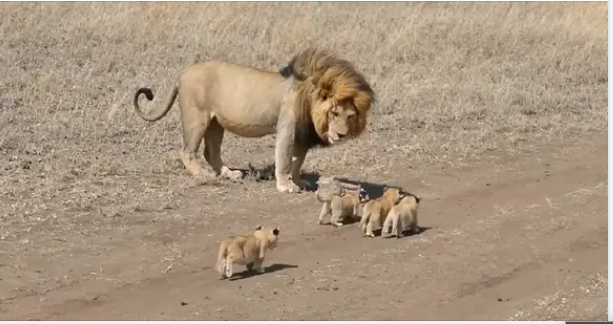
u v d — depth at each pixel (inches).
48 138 649.6
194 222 495.8
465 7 1207.6
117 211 502.6
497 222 506.6
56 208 503.2
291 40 980.6
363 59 949.2
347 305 388.5
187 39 941.2
